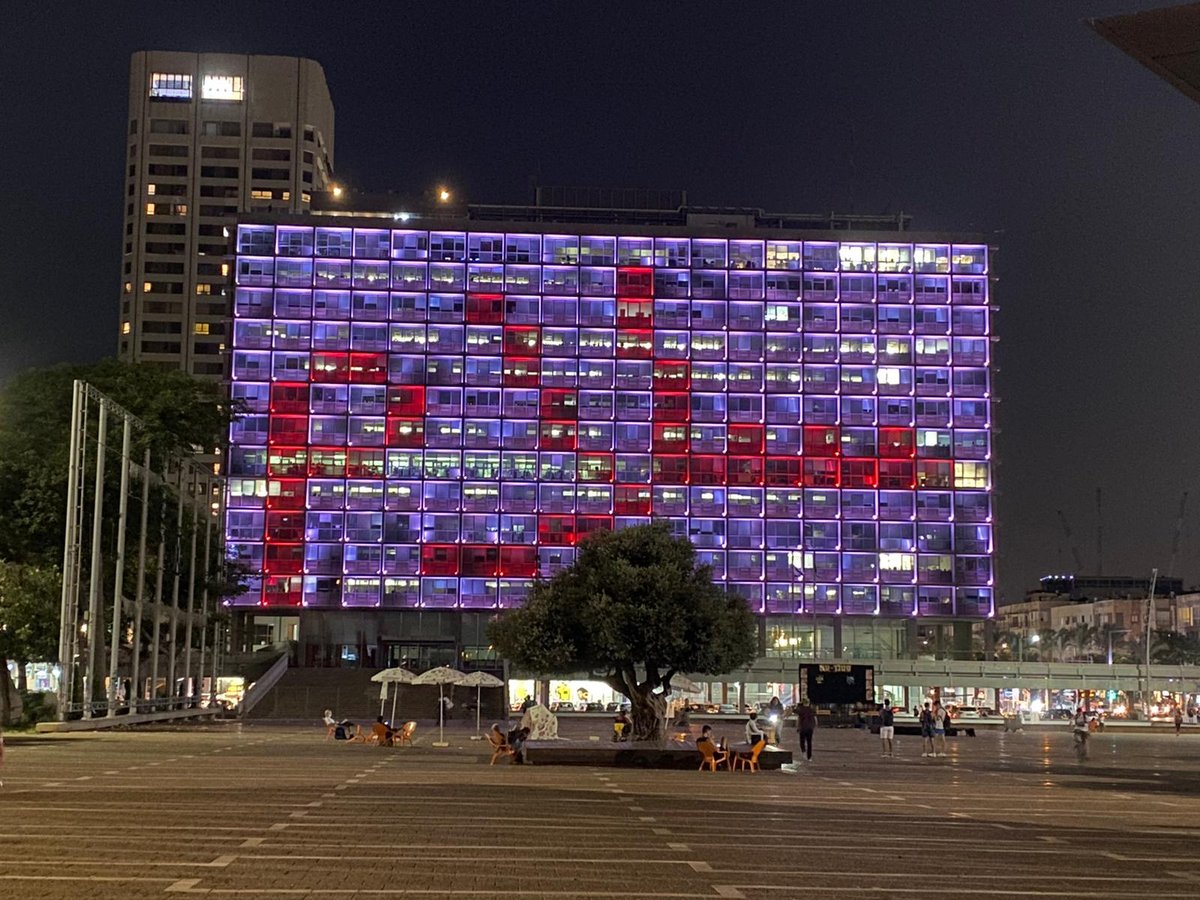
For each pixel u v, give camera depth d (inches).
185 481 3262.8
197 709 3011.8
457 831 818.2
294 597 5029.5
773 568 5191.9
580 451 5187.0
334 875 621.6
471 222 5260.8
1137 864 754.2
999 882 662.5
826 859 733.3
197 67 7317.9
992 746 2630.4
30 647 2262.6
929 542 5251.0
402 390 5157.5
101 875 605.6
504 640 1847.9
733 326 5295.3
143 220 7209.6
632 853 732.7
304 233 5206.7
